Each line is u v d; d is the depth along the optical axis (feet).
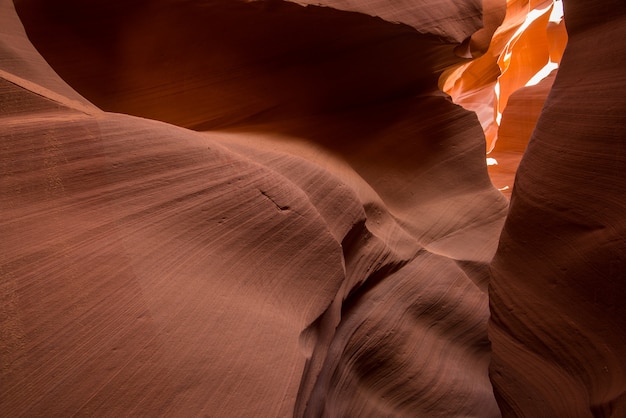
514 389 11.23
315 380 8.41
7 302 4.94
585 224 8.81
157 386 5.46
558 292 9.58
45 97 7.31
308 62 15.42
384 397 12.82
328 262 9.39
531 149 11.35
